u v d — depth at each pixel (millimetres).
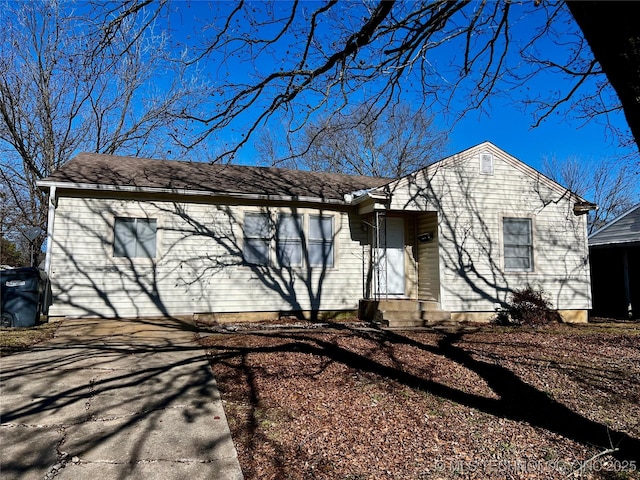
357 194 11633
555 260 11984
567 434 4230
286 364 6293
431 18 4328
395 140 21531
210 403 4684
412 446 3908
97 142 18141
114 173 10820
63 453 3473
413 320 10383
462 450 3863
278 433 4027
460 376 6035
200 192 10453
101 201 10039
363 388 5387
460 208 11375
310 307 11320
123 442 3703
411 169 22688
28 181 17094
